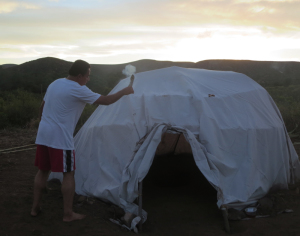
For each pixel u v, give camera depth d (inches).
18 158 249.9
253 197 152.5
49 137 124.7
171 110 162.7
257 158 164.1
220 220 147.3
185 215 154.9
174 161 249.4
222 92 180.2
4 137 335.9
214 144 151.8
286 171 179.8
